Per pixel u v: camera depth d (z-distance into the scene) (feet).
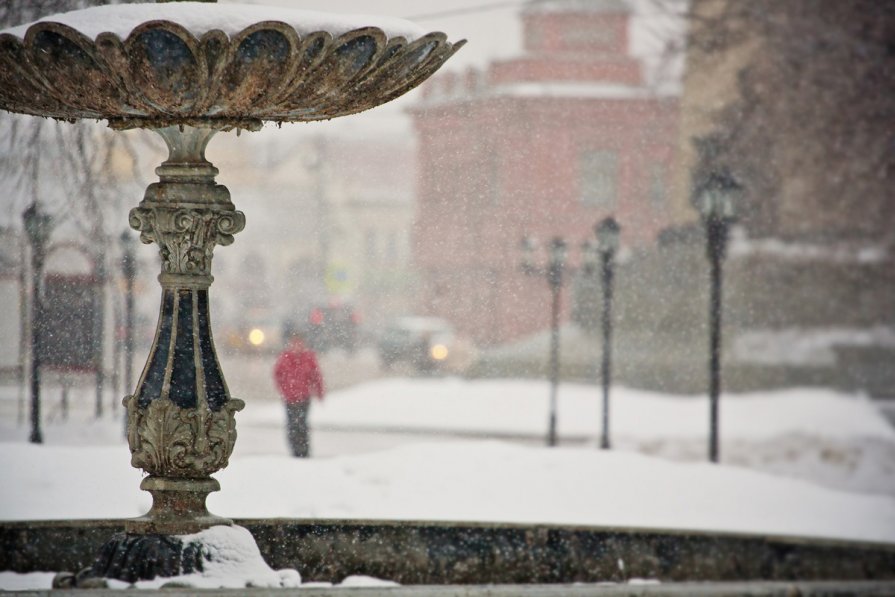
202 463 35.53
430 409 155.84
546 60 240.53
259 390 166.09
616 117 230.68
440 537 43.96
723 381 172.35
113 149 90.68
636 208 228.02
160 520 35.24
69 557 41.75
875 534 64.75
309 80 33.94
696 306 179.93
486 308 225.56
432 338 225.15
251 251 332.39
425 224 242.58
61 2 75.92
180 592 31.04
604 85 237.66
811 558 48.67
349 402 160.86
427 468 71.10
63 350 90.94
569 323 193.67
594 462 77.56
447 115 240.12
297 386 97.04
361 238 360.89
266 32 32.65
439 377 203.72
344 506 57.67
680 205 211.00
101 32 32.71
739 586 37.99
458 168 236.84
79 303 91.09
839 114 184.44
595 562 45.62
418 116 245.24
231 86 33.55
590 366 180.86
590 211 227.40
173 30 32.19
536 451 79.51
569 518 60.49
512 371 188.55
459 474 70.90
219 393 35.91
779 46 184.65
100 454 59.31
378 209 362.74
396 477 67.62
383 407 156.56
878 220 187.21
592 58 241.55
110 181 90.53
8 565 41.47
